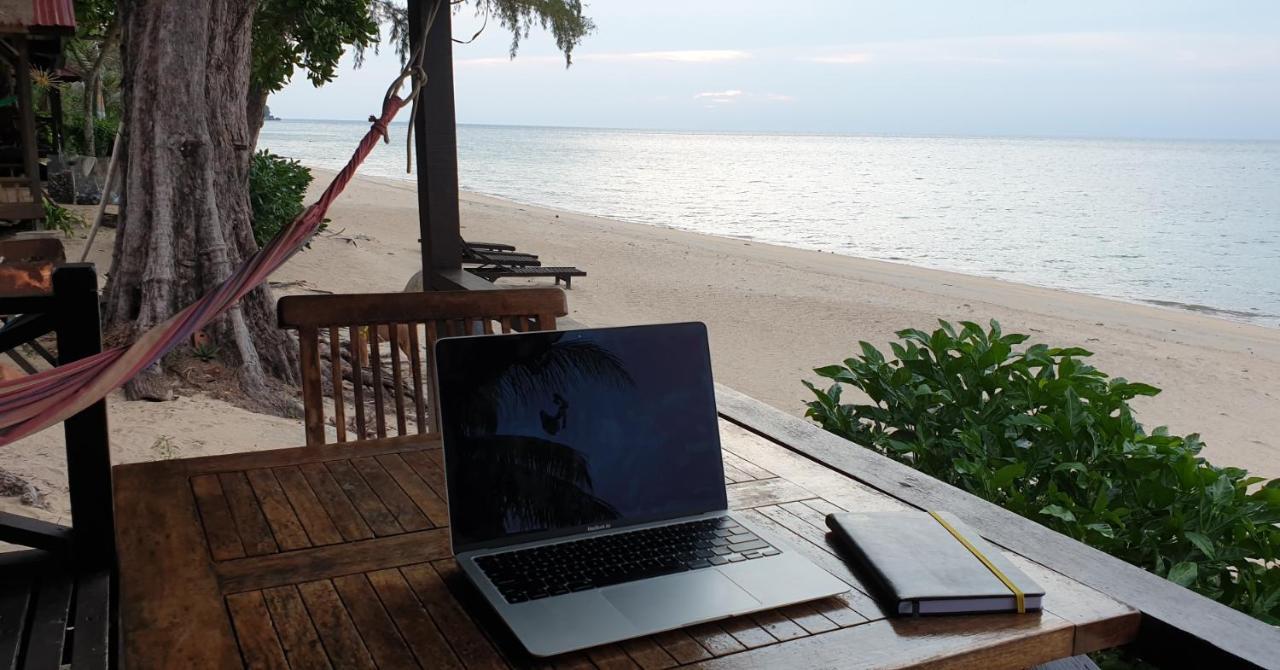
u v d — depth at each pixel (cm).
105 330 599
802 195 4612
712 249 1939
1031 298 1569
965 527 143
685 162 8756
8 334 162
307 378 211
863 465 184
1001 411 279
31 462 411
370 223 1830
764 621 116
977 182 6269
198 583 125
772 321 1152
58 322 164
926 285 1622
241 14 662
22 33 724
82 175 1485
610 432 141
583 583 121
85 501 166
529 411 136
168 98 596
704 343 151
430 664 105
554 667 104
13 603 154
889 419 297
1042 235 2973
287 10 900
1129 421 256
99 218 645
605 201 3738
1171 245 2797
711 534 138
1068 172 8219
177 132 598
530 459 135
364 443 185
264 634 111
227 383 586
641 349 146
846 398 809
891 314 1254
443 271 361
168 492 157
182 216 604
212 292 157
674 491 144
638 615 113
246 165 675
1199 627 124
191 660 104
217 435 501
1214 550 221
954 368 295
